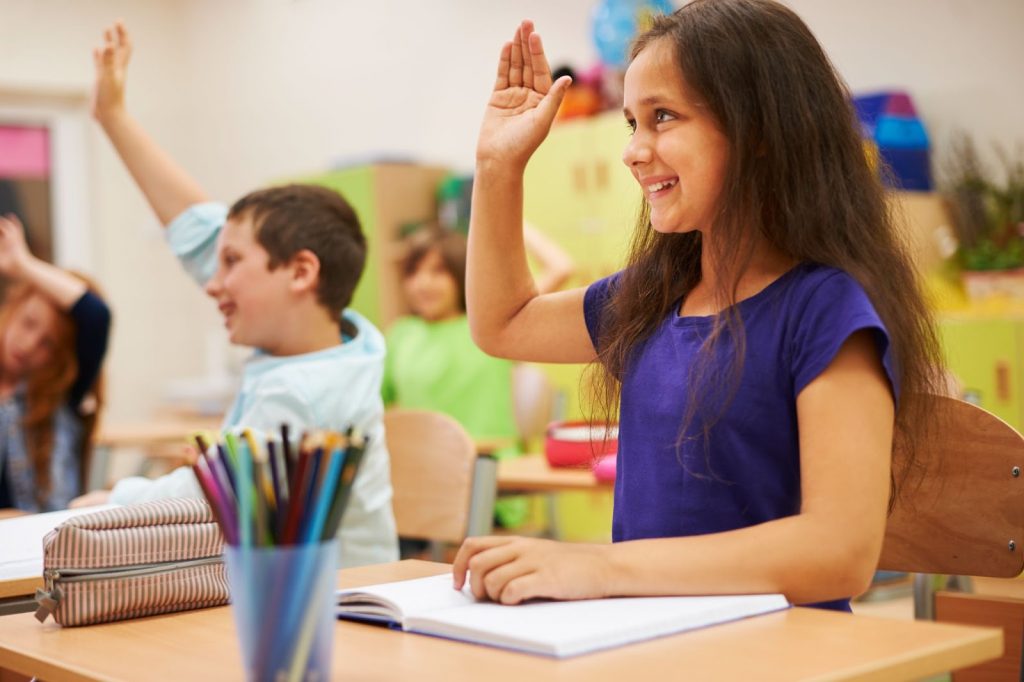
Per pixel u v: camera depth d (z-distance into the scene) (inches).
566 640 33.9
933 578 59.7
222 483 31.3
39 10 251.8
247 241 71.2
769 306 45.6
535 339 55.2
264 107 254.7
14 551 54.7
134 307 264.2
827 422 41.9
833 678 31.2
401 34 221.6
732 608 38.0
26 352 110.7
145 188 84.8
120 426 182.5
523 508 143.6
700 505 45.7
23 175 254.2
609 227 167.2
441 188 202.4
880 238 47.3
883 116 151.2
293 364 69.3
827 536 40.2
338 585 47.4
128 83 265.3
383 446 71.4
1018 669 55.7
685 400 46.6
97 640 41.3
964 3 151.3
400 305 200.2
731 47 46.4
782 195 46.4
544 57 53.8
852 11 162.6
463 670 33.0
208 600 46.3
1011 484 51.6
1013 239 144.0
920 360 47.4
